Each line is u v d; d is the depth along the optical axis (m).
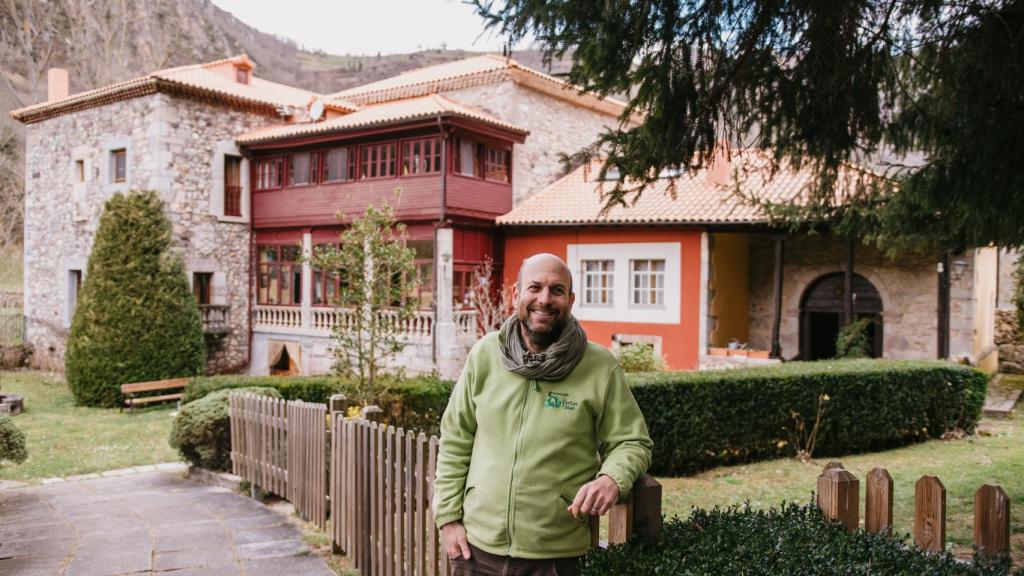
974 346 14.48
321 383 9.35
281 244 19.06
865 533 2.34
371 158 17.31
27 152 21.22
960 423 10.12
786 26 3.76
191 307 15.38
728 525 2.44
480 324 16.67
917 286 14.30
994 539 2.26
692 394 8.02
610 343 16.34
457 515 2.54
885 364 9.75
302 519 5.65
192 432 7.11
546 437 2.35
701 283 14.95
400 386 8.97
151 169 17.11
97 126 18.67
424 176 16.34
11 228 30.12
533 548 2.33
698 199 15.38
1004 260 23.88
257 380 9.24
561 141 20.34
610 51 3.59
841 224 9.24
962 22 3.92
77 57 32.50
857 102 4.31
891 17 3.95
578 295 16.91
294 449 5.77
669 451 7.88
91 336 14.22
